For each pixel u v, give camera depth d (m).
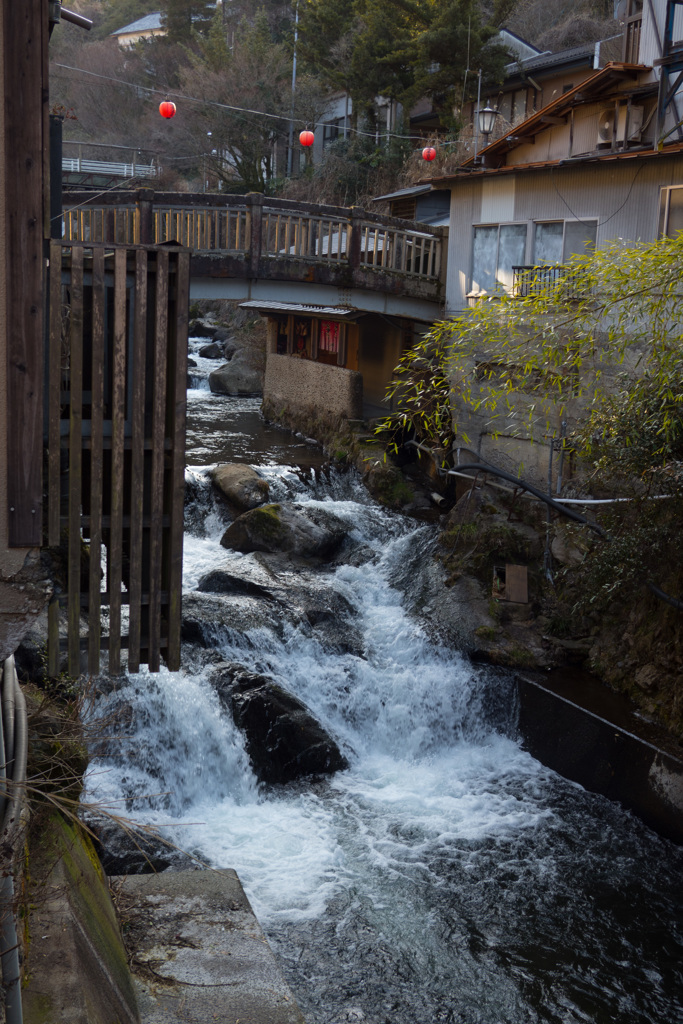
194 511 15.59
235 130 36.25
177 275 4.71
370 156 33.09
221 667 10.07
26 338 3.82
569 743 9.84
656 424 9.59
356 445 17.84
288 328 23.89
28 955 3.81
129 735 8.91
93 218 13.73
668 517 9.77
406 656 11.35
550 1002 6.57
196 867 7.84
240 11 45.66
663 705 9.48
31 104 3.68
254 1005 4.49
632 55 14.61
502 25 33.19
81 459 5.10
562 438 11.52
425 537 14.03
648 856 8.43
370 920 7.32
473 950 7.05
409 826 8.78
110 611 4.98
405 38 29.58
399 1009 6.36
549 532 12.12
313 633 11.42
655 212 12.41
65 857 4.59
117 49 46.69
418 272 17.31
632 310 10.49
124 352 4.70
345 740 10.33
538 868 8.19
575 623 11.37
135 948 4.96
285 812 9.00
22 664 7.17
